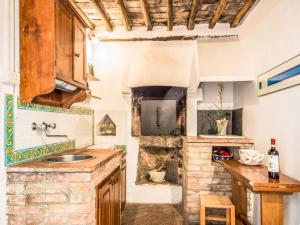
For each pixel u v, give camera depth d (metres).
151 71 3.94
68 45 2.26
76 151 2.79
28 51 1.97
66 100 2.75
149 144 4.07
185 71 3.95
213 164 3.28
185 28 3.90
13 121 1.92
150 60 3.93
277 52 2.40
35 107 2.24
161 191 3.98
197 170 3.29
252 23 3.16
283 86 2.23
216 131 4.14
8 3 1.87
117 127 4.10
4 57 1.84
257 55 2.99
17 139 1.98
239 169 2.30
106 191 2.23
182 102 4.07
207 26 3.87
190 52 3.89
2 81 1.80
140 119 4.10
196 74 3.54
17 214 1.84
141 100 4.10
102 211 2.09
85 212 1.83
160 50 3.90
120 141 4.09
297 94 1.99
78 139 3.34
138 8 3.27
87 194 1.83
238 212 2.92
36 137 2.25
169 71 3.93
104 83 4.10
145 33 3.97
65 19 2.19
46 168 1.82
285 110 2.21
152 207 3.79
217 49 3.44
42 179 1.84
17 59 1.96
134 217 3.40
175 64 3.92
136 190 4.02
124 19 3.44
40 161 2.10
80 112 3.43
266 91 2.66
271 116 2.54
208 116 4.17
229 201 2.71
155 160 4.24
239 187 2.92
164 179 4.24
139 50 3.97
